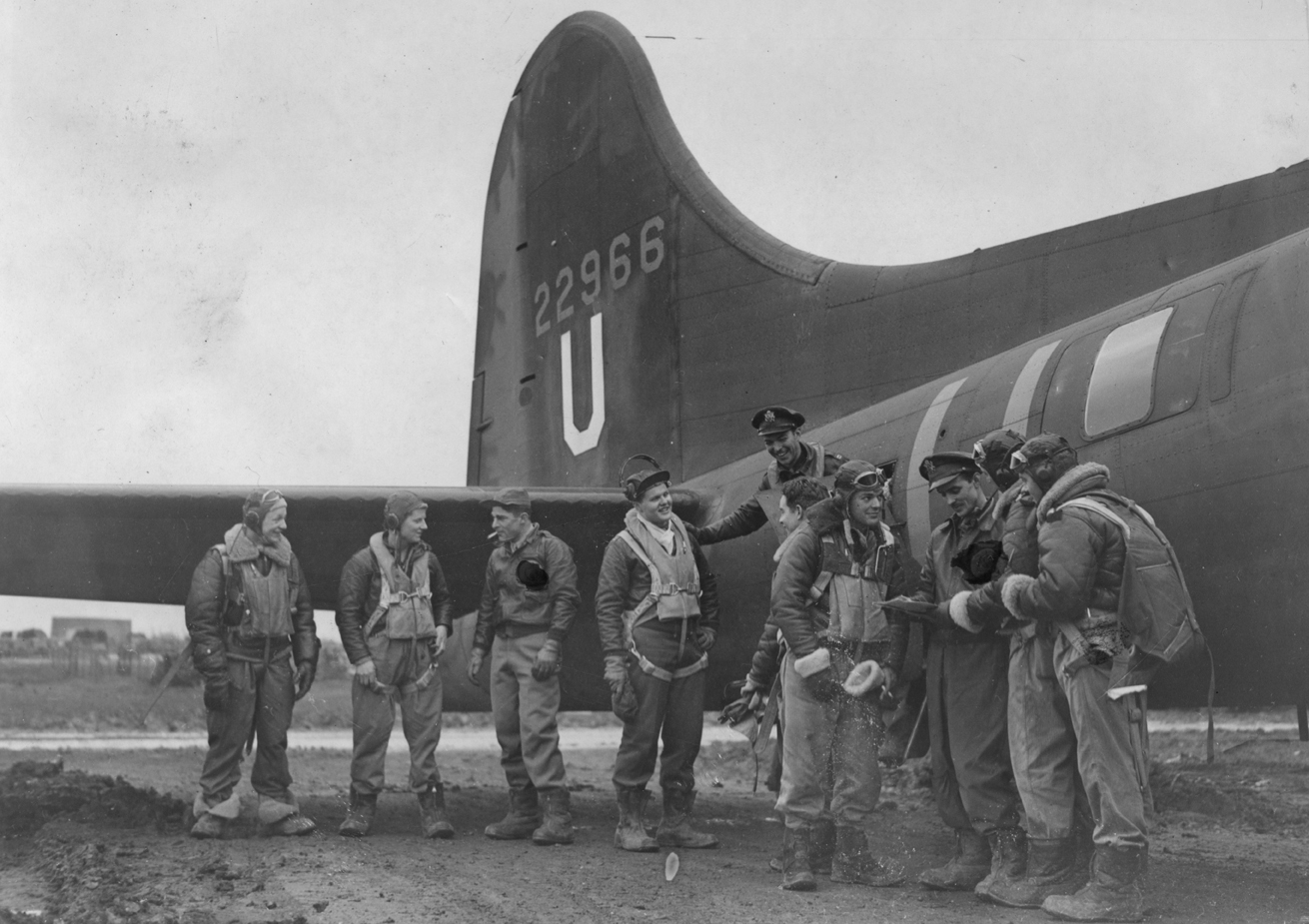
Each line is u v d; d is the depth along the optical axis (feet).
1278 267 13.83
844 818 14.53
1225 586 13.80
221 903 13.32
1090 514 12.32
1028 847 13.75
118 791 20.77
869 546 14.80
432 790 18.72
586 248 30.63
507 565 18.39
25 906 13.55
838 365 22.93
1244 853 17.66
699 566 17.76
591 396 29.96
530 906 13.12
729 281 25.95
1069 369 16.01
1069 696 12.50
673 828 17.70
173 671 21.06
